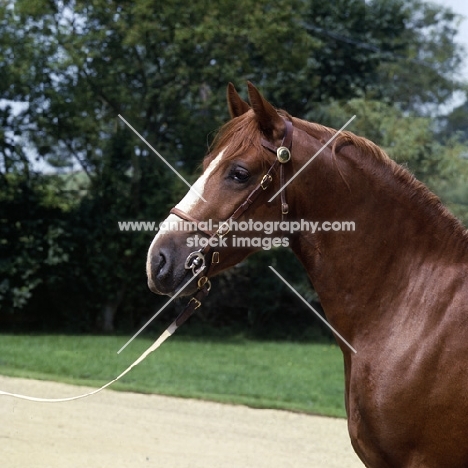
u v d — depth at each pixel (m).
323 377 10.04
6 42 14.71
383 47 19.00
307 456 5.84
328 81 18.47
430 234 3.02
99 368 10.05
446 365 2.79
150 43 14.97
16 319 16.62
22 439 5.90
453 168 18.27
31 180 15.93
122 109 15.57
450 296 2.90
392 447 2.84
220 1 15.06
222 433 6.55
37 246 15.46
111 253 16.12
